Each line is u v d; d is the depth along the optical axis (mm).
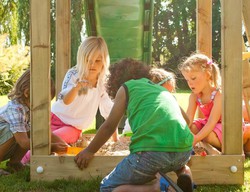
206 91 3283
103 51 3502
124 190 2234
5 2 16625
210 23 3861
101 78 3588
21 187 2619
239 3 2648
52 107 3803
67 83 3525
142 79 2406
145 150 2162
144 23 5773
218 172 2734
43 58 2672
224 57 2682
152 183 2301
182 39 22188
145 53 5898
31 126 2727
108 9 5512
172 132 2178
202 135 3039
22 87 3021
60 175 2736
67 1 4250
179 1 22125
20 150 3150
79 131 3777
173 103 2291
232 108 2715
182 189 2105
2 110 3070
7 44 16703
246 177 2936
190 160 2723
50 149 2789
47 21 2645
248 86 3885
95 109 3736
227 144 2738
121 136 4027
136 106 2248
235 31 2664
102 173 2734
